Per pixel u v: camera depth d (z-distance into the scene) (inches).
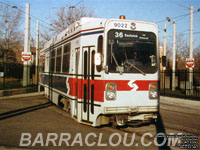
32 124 322.7
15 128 298.8
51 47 519.2
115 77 267.3
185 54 1651.1
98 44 278.1
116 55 270.1
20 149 217.2
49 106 504.4
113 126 300.8
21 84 868.0
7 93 707.4
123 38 274.4
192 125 328.8
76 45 325.1
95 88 277.0
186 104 595.8
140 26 283.0
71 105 338.3
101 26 274.4
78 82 308.3
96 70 277.1
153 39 289.0
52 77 498.6
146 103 280.2
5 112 424.5
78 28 320.2
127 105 270.7
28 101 595.2
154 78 285.4
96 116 273.7
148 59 284.5
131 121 280.7
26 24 789.2
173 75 860.6
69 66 357.4
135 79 275.6
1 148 219.1
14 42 1233.4
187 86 713.0
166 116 403.9
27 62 827.4
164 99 671.8
